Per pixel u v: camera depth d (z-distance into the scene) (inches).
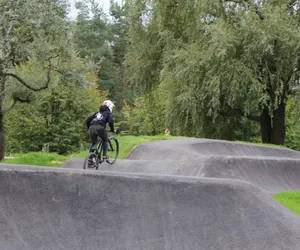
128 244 238.1
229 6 867.4
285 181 505.4
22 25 597.0
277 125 949.8
